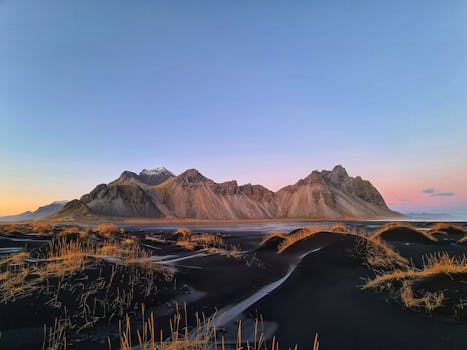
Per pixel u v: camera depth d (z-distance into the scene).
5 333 5.22
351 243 13.95
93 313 6.28
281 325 5.91
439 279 7.08
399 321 5.62
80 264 8.57
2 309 5.84
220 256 14.07
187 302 7.57
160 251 17.48
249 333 5.60
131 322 6.21
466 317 5.39
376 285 7.88
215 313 6.92
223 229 64.81
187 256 14.95
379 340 4.93
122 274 8.24
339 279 9.28
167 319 6.50
